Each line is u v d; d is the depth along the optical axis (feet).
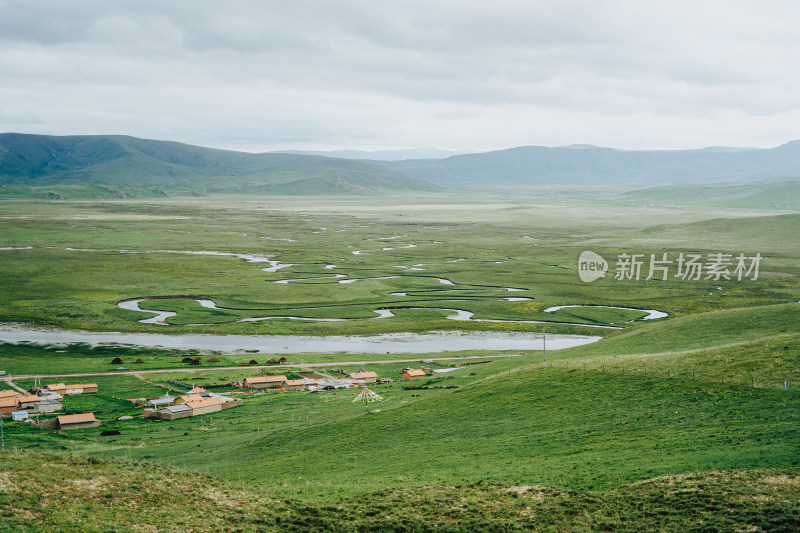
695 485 137.90
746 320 385.50
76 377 388.57
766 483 134.00
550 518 130.72
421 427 229.04
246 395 356.18
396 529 128.77
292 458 210.38
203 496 142.31
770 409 189.16
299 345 495.41
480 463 178.70
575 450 179.52
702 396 213.05
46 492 129.80
